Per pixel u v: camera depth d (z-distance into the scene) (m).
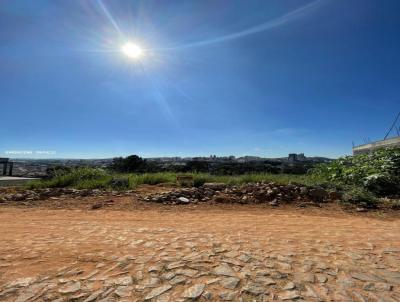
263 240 4.78
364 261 3.79
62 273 3.46
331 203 8.57
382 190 9.78
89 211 7.68
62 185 12.90
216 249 4.27
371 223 6.33
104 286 3.11
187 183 12.65
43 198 9.51
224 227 5.79
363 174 10.93
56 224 6.10
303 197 9.04
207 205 8.42
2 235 5.18
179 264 3.68
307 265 3.64
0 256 4.05
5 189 11.88
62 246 4.47
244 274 3.37
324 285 3.09
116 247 4.40
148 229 5.59
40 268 3.62
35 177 20.97
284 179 11.89
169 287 3.06
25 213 7.43
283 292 2.94
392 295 2.89
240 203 8.63
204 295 2.88
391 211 7.70
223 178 13.05
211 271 3.45
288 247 4.38
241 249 4.27
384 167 10.95
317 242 4.68
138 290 3.01
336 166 13.21
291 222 6.32
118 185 11.96
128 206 8.29
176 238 4.89
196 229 5.59
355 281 3.19
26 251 4.25
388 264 3.70
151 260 3.83
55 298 2.88
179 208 8.05
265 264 3.67
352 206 8.17
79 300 2.83
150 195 9.42
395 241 4.78
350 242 4.69
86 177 13.59
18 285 3.16
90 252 4.18
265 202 8.71
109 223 6.20
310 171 15.79
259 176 12.80
